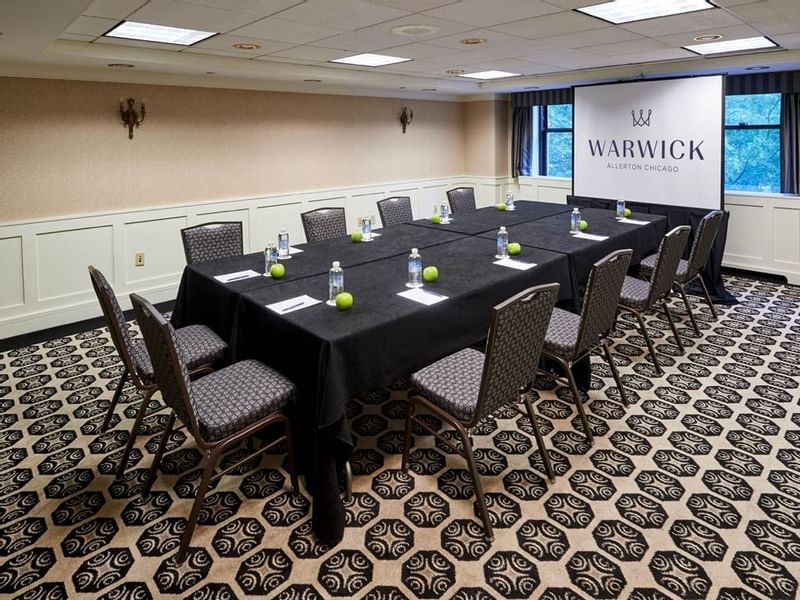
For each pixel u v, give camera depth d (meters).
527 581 1.89
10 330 4.42
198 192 5.43
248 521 2.23
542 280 3.18
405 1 2.87
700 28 3.67
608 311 2.86
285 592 1.87
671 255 3.48
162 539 2.13
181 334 2.91
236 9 2.95
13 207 4.34
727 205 5.92
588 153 6.35
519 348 2.17
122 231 4.96
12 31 2.92
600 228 4.22
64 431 2.94
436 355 2.54
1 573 1.96
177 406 2.07
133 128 4.88
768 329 4.28
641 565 1.95
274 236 6.10
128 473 2.57
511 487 2.42
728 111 5.98
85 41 3.73
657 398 3.20
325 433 2.07
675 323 4.46
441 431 2.89
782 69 5.27
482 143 7.91
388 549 2.06
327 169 6.49
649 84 5.67
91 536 2.15
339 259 3.46
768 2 3.01
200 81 5.21
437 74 5.84
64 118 4.50
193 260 3.81
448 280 2.90
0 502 2.37
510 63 5.14
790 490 2.34
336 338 2.11
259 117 5.76
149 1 2.76
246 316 2.68
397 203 5.28
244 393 2.23
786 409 3.03
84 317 4.82
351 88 6.43
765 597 1.79
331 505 2.06
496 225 4.46
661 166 5.73
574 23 3.46
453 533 2.14
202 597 1.85
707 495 2.33
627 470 2.52
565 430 2.88
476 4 2.96
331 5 2.91
